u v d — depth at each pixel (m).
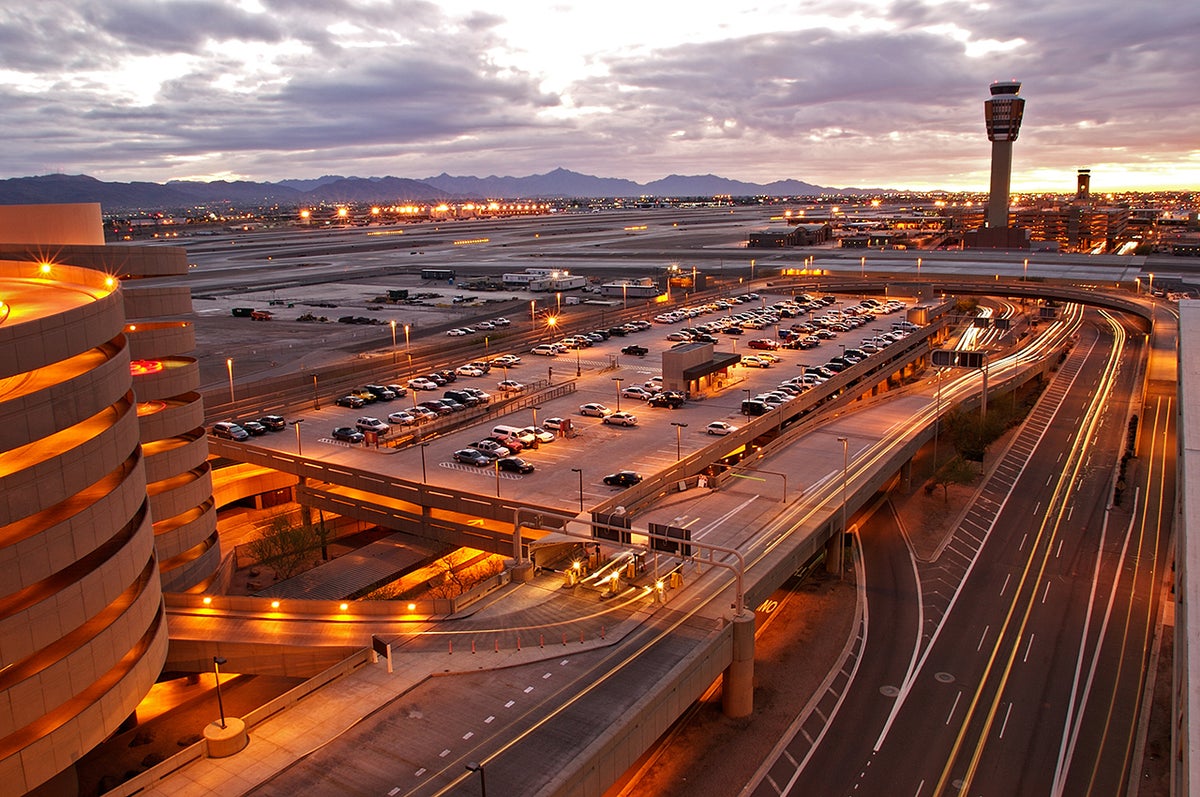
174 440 74.62
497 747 45.53
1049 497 100.44
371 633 59.31
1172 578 78.69
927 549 86.38
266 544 84.62
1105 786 50.84
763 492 85.62
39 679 42.19
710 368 129.50
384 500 92.81
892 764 53.22
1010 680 62.38
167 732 57.31
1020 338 197.12
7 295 55.94
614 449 104.50
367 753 45.22
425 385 136.38
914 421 112.31
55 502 42.91
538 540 68.81
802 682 62.62
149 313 68.81
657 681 51.78
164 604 60.81
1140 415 134.00
